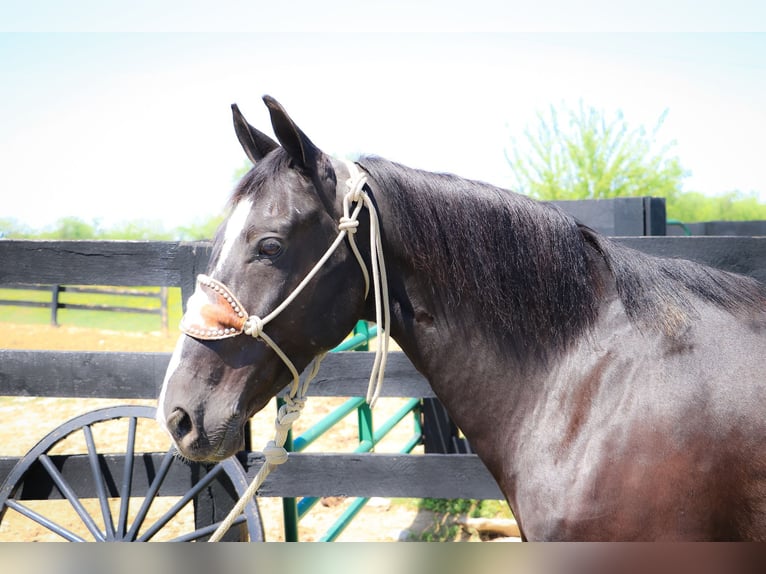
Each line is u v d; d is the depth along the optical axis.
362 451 3.21
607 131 15.40
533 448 1.47
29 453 2.46
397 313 1.57
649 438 1.33
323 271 1.47
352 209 1.49
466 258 1.52
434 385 1.61
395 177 1.54
